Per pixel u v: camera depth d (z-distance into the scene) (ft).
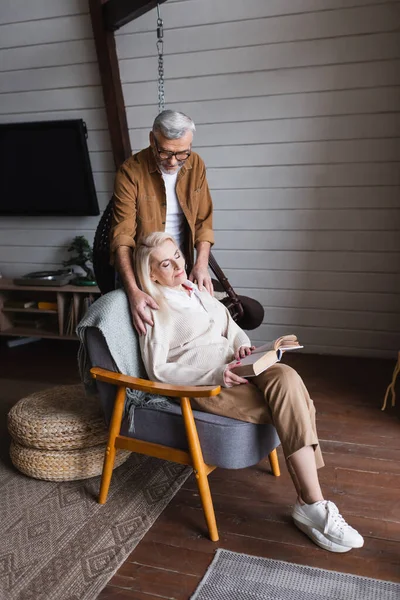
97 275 9.59
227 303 10.48
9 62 12.76
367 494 7.09
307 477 6.04
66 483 7.39
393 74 10.86
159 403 6.44
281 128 11.76
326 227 12.21
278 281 12.90
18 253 14.78
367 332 12.62
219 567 5.72
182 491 7.23
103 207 13.78
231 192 12.55
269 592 5.35
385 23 10.53
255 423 6.16
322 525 5.94
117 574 5.70
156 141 7.12
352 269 12.32
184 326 6.60
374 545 6.07
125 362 6.52
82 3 11.46
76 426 7.23
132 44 11.85
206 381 6.21
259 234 12.69
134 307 6.58
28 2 11.87
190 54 11.66
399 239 11.85
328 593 5.32
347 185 11.80
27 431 7.25
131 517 6.64
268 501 6.97
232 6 11.04
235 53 11.42
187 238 8.59
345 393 10.52
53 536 6.29
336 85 11.18
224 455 6.10
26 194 13.82
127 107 12.51
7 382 11.59
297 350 13.23
